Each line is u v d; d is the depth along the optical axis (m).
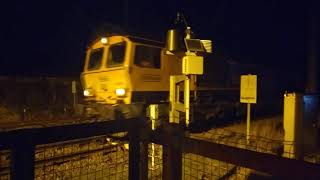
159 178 5.44
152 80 10.00
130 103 9.38
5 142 2.17
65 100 16.89
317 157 6.26
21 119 12.16
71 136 2.46
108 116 9.50
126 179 5.44
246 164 2.04
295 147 6.02
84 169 5.95
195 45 7.43
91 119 10.62
